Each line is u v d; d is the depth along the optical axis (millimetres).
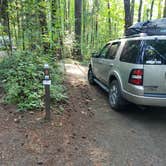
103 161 3510
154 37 4895
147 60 4711
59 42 12375
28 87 5750
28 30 8312
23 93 5609
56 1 10508
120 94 5422
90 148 3861
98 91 7570
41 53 8281
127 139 4246
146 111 5844
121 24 23891
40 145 3842
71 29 18281
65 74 9672
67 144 3926
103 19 23594
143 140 4230
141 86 4730
